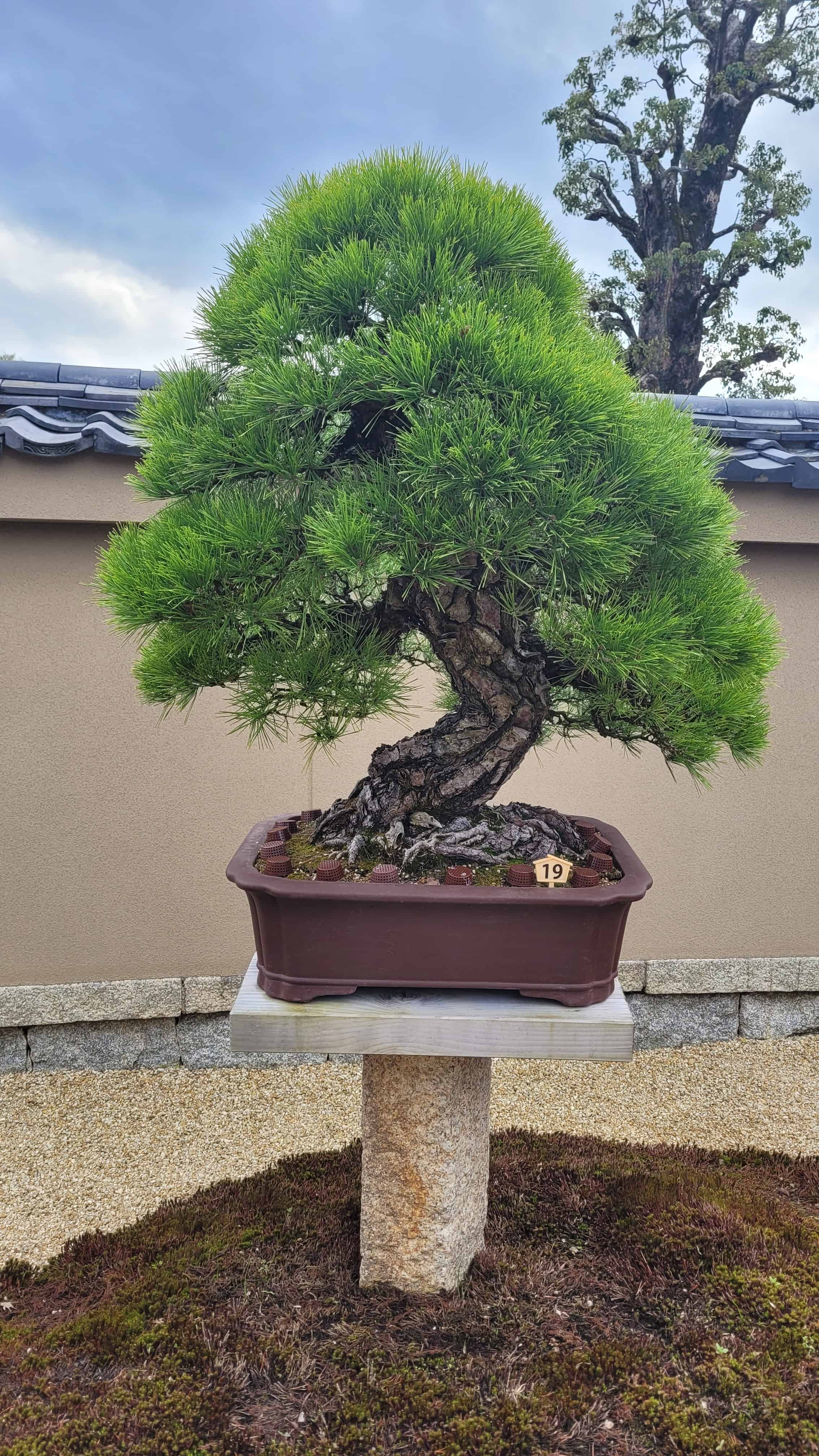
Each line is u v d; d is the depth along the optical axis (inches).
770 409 175.2
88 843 147.6
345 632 68.0
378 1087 76.3
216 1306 77.1
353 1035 60.0
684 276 502.3
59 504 127.6
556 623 61.0
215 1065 154.0
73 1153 129.7
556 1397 64.7
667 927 162.9
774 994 167.2
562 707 80.2
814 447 161.5
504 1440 60.6
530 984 61.3
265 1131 135.9
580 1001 61.4
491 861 67.5
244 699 66.6
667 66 508.7
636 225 531.8
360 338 56.9
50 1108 141.2
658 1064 159.2
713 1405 64.0
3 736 144.3
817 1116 141.9
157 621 61.6
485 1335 71.8
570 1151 111.3
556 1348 70.2
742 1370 66.6
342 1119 139.4
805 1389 64.7
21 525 139.6
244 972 151.5
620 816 159.3
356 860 67.2
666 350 499.8
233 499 61.0
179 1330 73.5
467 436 51.6
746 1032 167.5
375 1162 77.3
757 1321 72.4
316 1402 65.2
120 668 145.3
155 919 149.8
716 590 63.3
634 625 57.5
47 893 147.3
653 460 57.0
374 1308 75.6
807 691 160.6
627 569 56.5
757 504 138.3
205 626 61.8
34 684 144.0
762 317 513.0
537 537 55.1
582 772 157.8
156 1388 66.5
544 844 71.1
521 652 65.9
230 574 58.6
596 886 61.6
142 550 61.1
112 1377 69.9
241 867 64.3
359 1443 60.7
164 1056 153.3
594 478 55.6
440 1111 75.3
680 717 65.8
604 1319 74.0
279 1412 64.4
